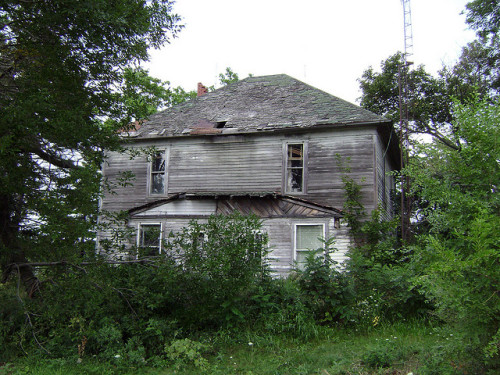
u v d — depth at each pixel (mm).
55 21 7637
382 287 8531
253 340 7488
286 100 19281
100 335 7047
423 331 7387
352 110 17000
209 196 16297
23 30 7840
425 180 5684
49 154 8461
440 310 4941
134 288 7863
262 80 22156
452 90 25500
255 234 8430
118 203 19047
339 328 7996
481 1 22141
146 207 17609
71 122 7383
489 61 25453
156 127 19625
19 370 6461
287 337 7645
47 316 7191
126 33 8297
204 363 6668
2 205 8211
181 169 18438
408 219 17281
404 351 6293
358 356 6512
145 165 18984
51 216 7074
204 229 8258
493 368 4859
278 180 16938
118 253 8719
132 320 7586
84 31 7914
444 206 5633
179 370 6590
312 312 8188
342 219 15094
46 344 7297
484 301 4402
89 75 8617
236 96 20938
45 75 7957
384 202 18000
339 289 8148
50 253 7590
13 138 7199
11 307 7594
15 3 7520
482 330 4520
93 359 6918
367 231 14453
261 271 8578
